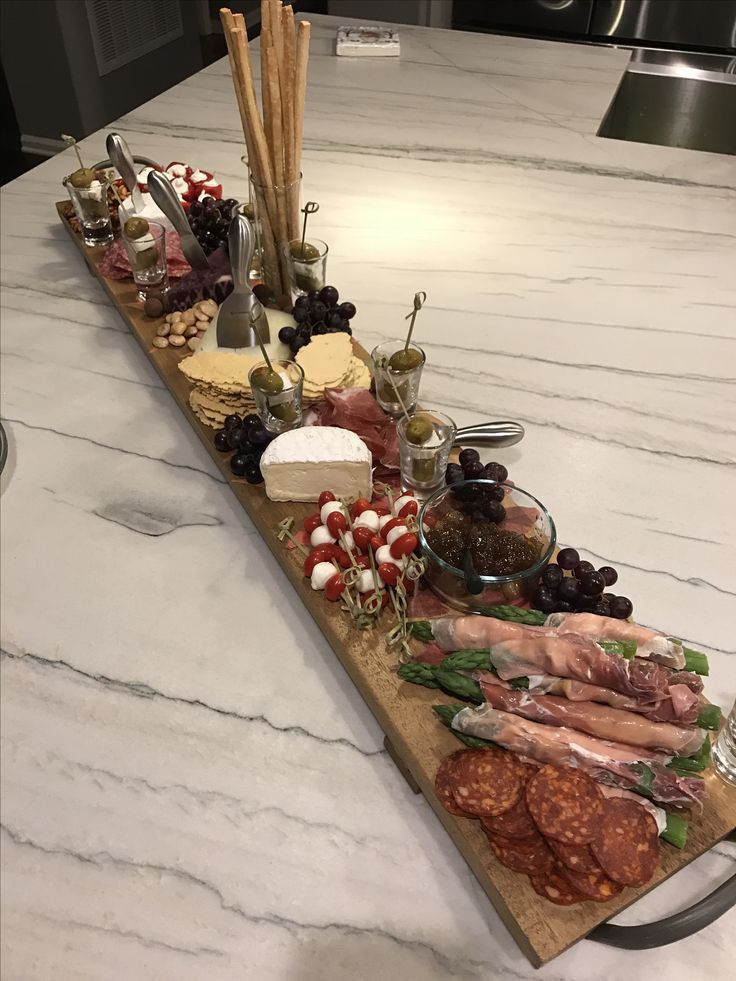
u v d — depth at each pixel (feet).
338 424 3.91
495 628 2.88
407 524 3.43
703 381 4.61
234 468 3.89
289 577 3.54
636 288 5.25
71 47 11.88
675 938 2.50
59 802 2.95
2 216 6.20
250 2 16.08
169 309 4.89
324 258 4.76
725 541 3.75
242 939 2.62
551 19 9.88
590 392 4.54
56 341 5.06
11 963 2.59
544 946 2.40
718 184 6.20
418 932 2.63
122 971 2.57
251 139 4.37
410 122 6.98
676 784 2.57
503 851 2.55
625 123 7.97
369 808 2.92
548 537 3.18
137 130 7.00
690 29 9.36
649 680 2.67
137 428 4.45
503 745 2.71
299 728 3.14
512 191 6.13
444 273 5.38
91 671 3.33
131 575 3.69
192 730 3.14
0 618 3.52
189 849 2.82
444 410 4.41
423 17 11.41
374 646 3.19
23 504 4.01
